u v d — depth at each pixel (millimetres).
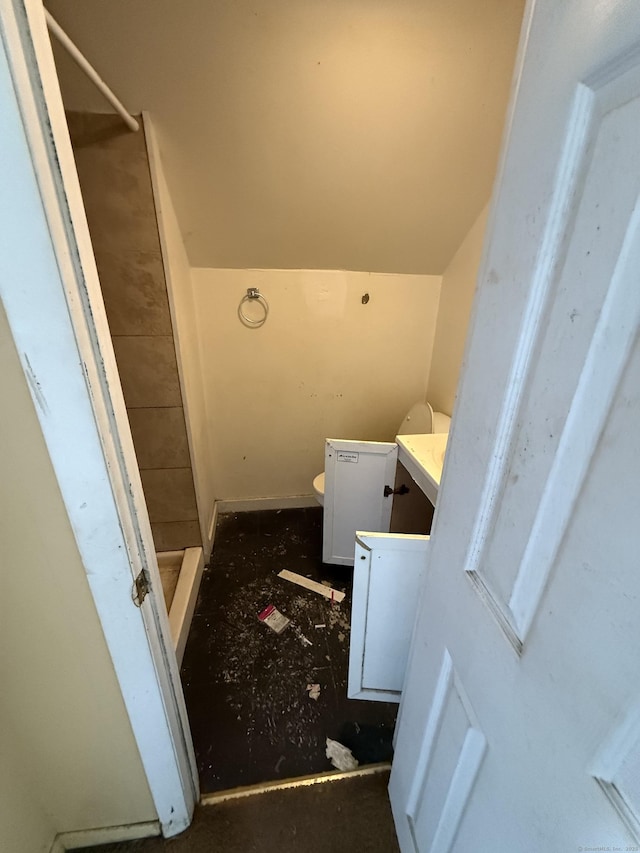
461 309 1884
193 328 1963
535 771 452
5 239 468
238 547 2195
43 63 448
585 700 372
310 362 2225
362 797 1135
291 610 1774
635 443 315
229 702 1393
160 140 1378
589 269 361
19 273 485
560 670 405
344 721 1338
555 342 412
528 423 462
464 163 1479
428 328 2215
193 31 1087
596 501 357
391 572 1104
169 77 1205
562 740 405
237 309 2045
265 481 2510
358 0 1036
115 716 859
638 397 312
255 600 1827
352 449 1717
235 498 2518
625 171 315
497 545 539
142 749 909
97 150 1341
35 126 445
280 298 2051
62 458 594
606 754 352
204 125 1347
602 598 349
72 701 826
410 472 1519
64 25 1050
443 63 1181
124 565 696
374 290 2092
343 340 2191
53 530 651
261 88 1239
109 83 1211
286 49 1140
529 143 432
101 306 591
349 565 1999
